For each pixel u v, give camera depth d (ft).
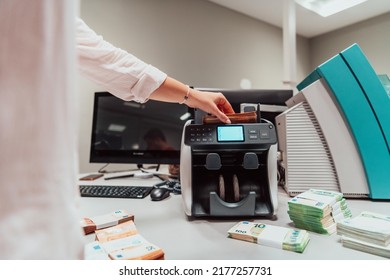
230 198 2.04
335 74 2.43
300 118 2.57
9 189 0.73
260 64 9.17
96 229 1.78
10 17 0.76
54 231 0.77
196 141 2.01
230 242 1.59
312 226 1.71
